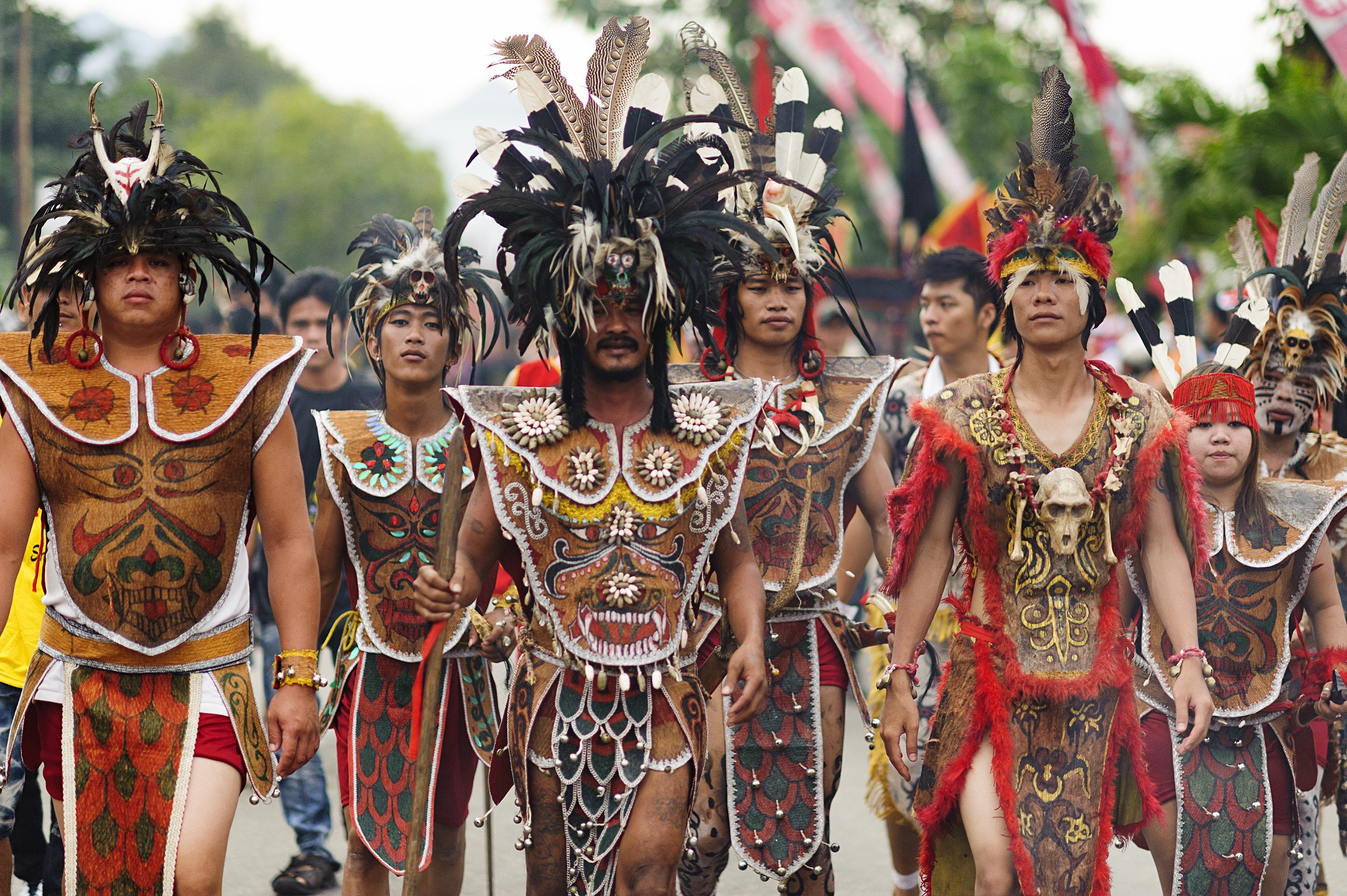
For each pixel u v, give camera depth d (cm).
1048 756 1123
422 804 1062
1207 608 1282
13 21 13400
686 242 1071
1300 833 1375
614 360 1052
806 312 1414
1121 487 1133
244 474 1077
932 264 1784
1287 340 1427
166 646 1053
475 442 1084
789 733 1361
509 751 1114
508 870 1738
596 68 1124
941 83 9350
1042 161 1140
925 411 1151
